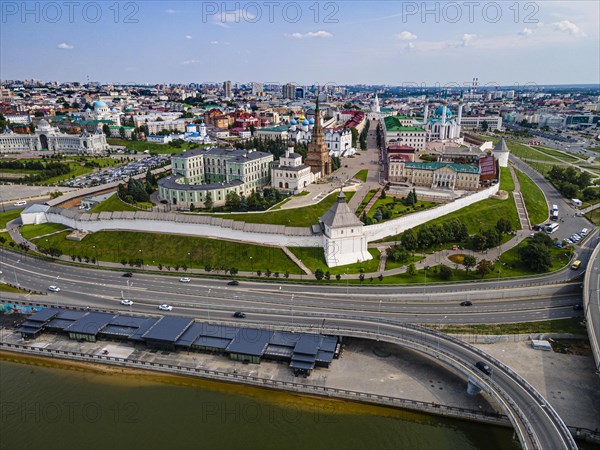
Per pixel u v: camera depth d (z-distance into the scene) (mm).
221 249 180500
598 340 111938
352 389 109250
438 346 116500
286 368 117375
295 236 179375
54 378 116938
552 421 92062
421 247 184125
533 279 160500
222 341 124000
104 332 129375
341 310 140500
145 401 108438
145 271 171750
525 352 121625
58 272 172375
